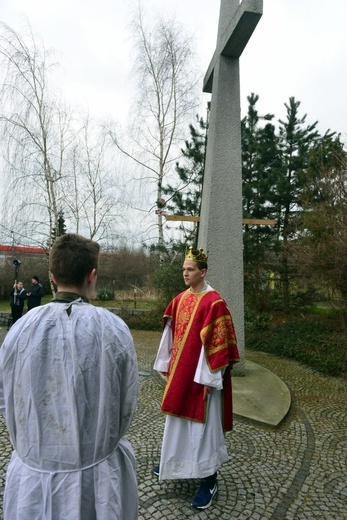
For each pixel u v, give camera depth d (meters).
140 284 23.02
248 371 5.72
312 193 8.37
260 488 2.65
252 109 10.80
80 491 1.06
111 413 1.14
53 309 1.16
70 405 1.08
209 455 2.43
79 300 1.21
